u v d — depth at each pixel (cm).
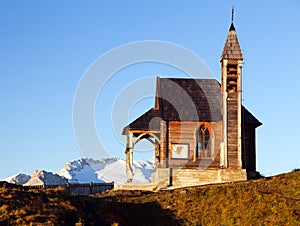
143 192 4316
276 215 3222
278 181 3909
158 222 3291
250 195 3481
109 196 4038
